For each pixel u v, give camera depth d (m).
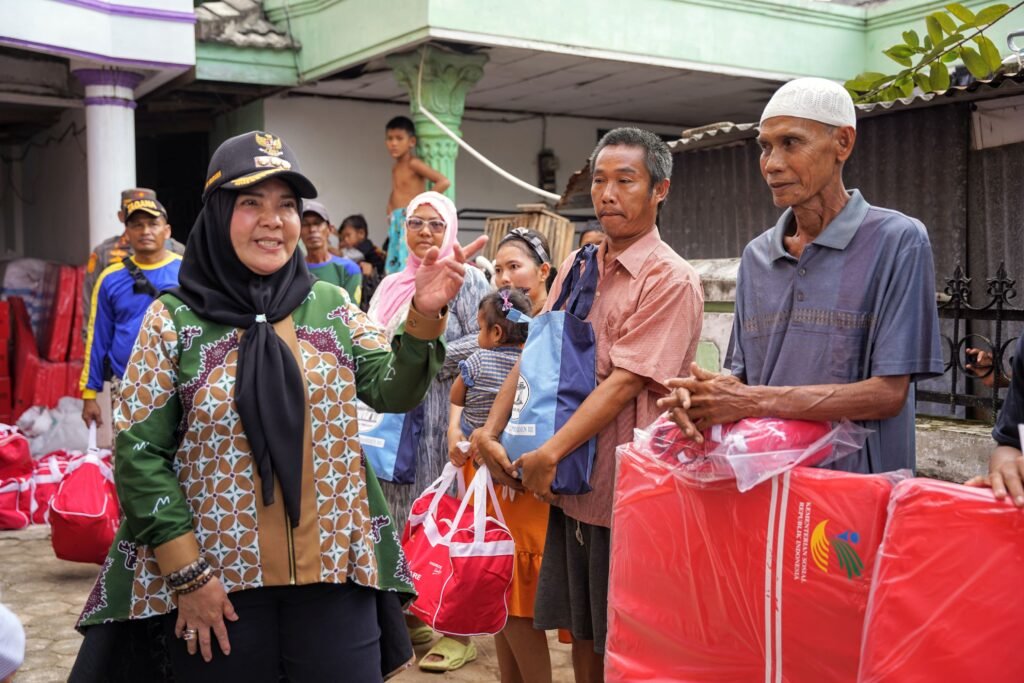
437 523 3.57
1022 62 4.81
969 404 4.22
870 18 10.12
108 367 5.99
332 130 10.51
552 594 3.26
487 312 3.87
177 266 5.87
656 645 2.51
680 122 12.46
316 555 2.37
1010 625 1.94
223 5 9.38
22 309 9.24
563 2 8.50
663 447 2.51
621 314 3.12
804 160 2.51
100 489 5.46
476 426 3.87
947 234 5.64
